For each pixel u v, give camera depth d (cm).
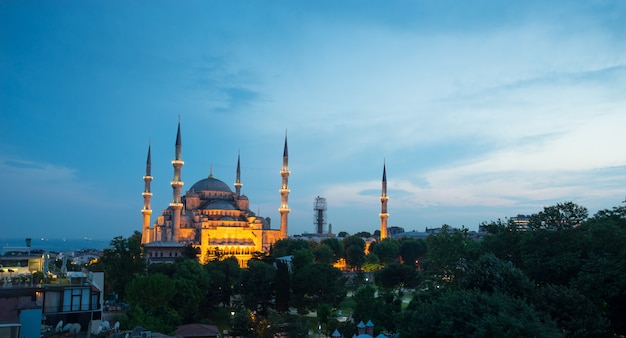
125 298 11200
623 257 7400
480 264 7338
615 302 7306
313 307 13988
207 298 13512
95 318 6988
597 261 7350
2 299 5997
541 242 8500
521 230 9656
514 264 8975
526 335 5078
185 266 13412
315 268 14275
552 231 8544
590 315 6475
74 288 6806
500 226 9806
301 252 18725
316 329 12538
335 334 9950
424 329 5681
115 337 6606
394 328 10006
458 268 9994
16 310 5475
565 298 6494
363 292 10962
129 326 8419
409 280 17162
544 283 8019
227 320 13312
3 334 5075
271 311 13375
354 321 10731
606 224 8081
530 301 6544
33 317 5428
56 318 6656
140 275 12175
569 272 7869
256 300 13312
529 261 8238
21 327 5350
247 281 13825
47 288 6581
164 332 9150
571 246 8181
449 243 10281
